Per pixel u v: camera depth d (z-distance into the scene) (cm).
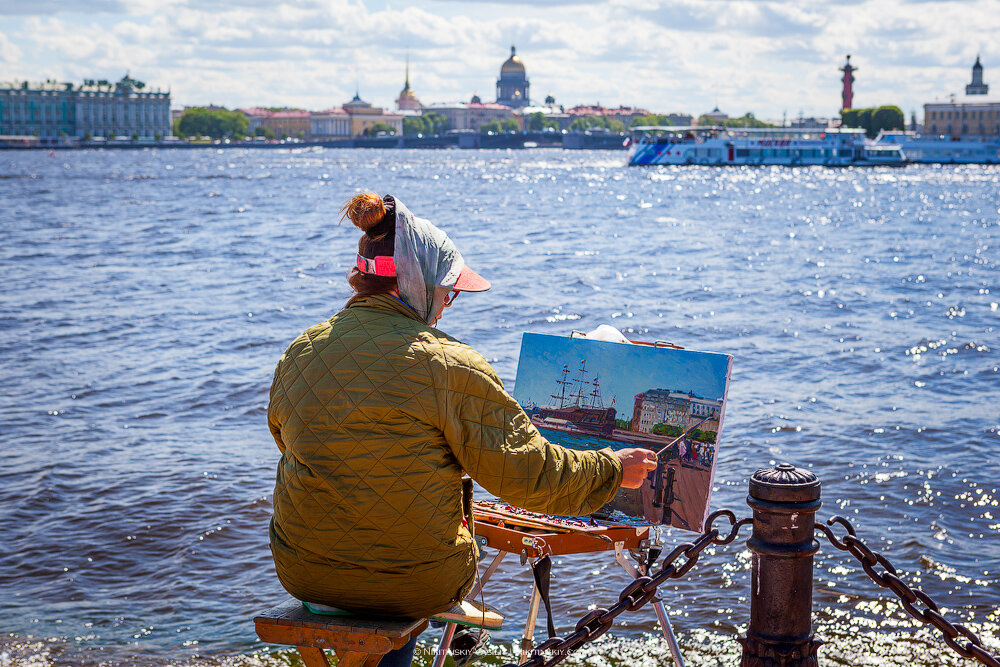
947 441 910
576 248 3011
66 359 1316
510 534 391
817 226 3966
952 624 334
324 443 316
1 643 543
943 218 4434
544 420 427
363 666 332
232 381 1180
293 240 3225
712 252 2875
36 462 859
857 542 345
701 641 535
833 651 514
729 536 349
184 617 577
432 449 319
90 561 657
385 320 328
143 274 2281
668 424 402
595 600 592
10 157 17488
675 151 12225
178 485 799
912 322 1611
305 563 327
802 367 1259
